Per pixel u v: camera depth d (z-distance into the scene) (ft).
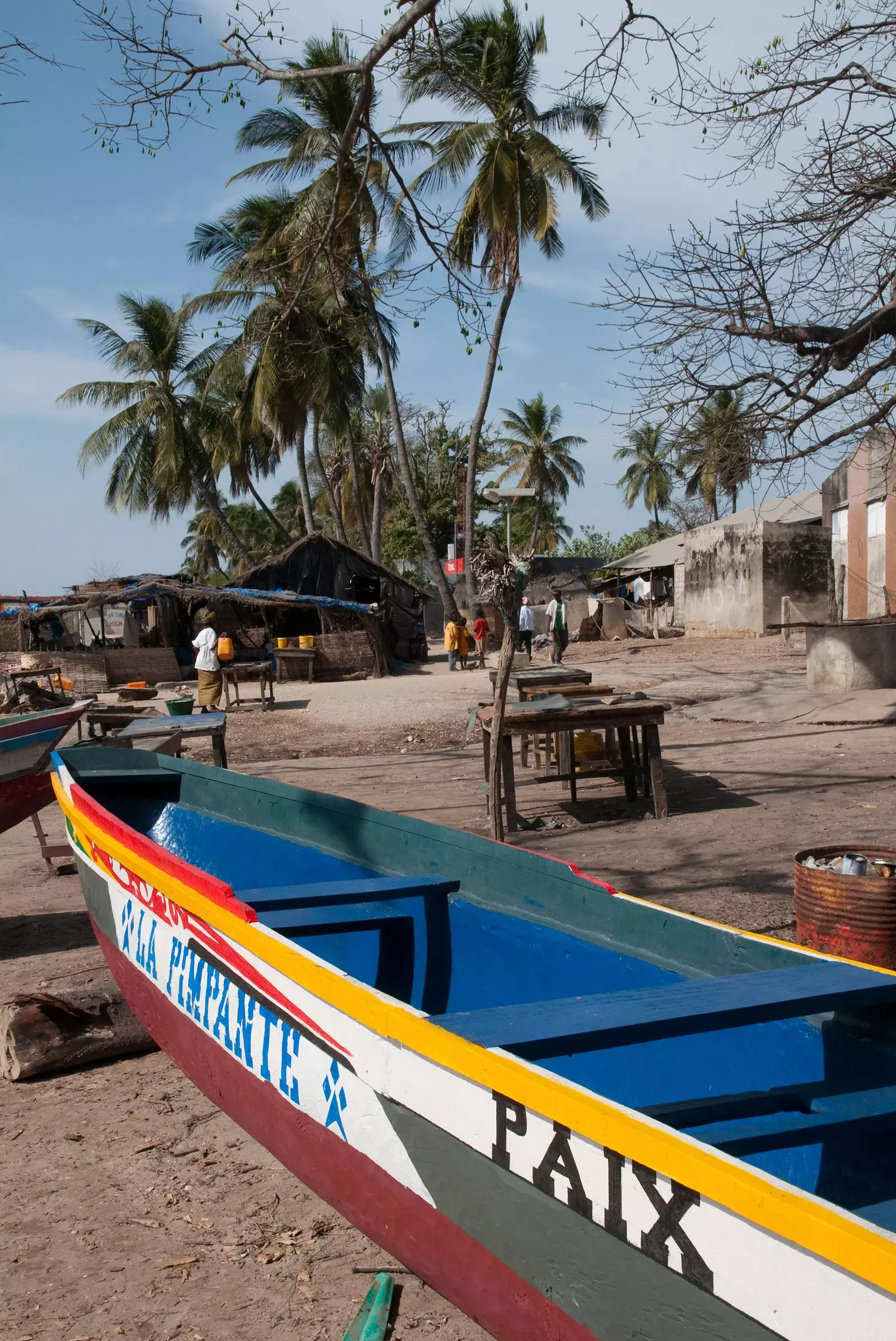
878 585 64.39
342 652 93.09
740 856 24.89
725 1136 8.98
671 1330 7.13
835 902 15.12
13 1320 10.59
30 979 19.89
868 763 35.24
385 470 154.81
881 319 28.07
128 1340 10.23
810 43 27.27
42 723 24.98
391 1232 10.41
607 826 29.32
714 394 29.78
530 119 70.95
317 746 49.96
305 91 30.45
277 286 41.16
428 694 68.39
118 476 127.85
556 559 168.14
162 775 22.45
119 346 121.90
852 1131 9.25
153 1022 16.08
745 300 28.55
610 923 12.78
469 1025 9.01
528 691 35.01
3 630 120.88
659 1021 8.73
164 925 14.85
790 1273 6.23
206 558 232.94
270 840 19.35
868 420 28.78
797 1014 9.04
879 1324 5.74
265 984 12.05
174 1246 11.82
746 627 91.15
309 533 107.76
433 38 26.35
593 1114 7.50
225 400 124.26
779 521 89.66
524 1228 8.36
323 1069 10.98
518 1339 8.89
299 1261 11.48
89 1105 15.44
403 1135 9.73
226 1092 13.71
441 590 97.25
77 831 18.42
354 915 15.52
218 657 69.36
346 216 29.22
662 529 198.59
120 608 118.42
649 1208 7.18
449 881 15.03
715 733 44.96
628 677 66.69
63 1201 12.80
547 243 82.38
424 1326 10.30
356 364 92.94
